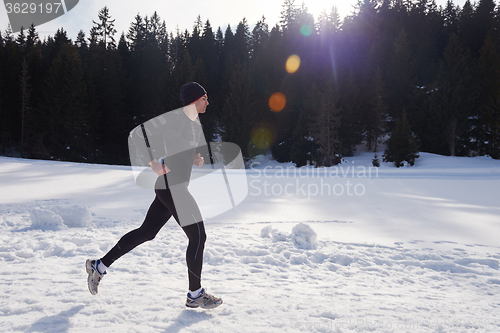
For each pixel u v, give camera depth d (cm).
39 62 4816
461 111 3906
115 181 1292
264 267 325
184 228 208
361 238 454
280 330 182
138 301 219
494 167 2623
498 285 290
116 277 272
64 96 4241
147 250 361
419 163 3188
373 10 5791
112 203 754
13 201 765
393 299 247
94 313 197
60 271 283
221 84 5662
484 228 536
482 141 3897
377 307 227
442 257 368
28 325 176
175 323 187
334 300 238
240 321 193
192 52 6519
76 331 172
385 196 994
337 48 5525
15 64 4609
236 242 407
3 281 252
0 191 975
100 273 214
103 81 4800
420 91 4341
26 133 4303
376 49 5084
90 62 5725
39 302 210
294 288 264
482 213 695
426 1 6556
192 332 176
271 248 385
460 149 3909
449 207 782
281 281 282
